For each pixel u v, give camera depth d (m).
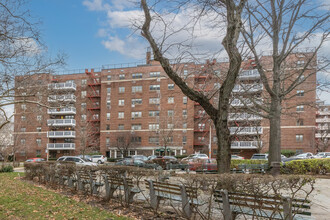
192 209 5.87
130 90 52.16
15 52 9.18
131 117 51.25
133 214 6.80
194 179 5.63
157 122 48.75
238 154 44.59
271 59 17.14
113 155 50.69
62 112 53.59
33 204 8.05
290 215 4.48
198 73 11.12
